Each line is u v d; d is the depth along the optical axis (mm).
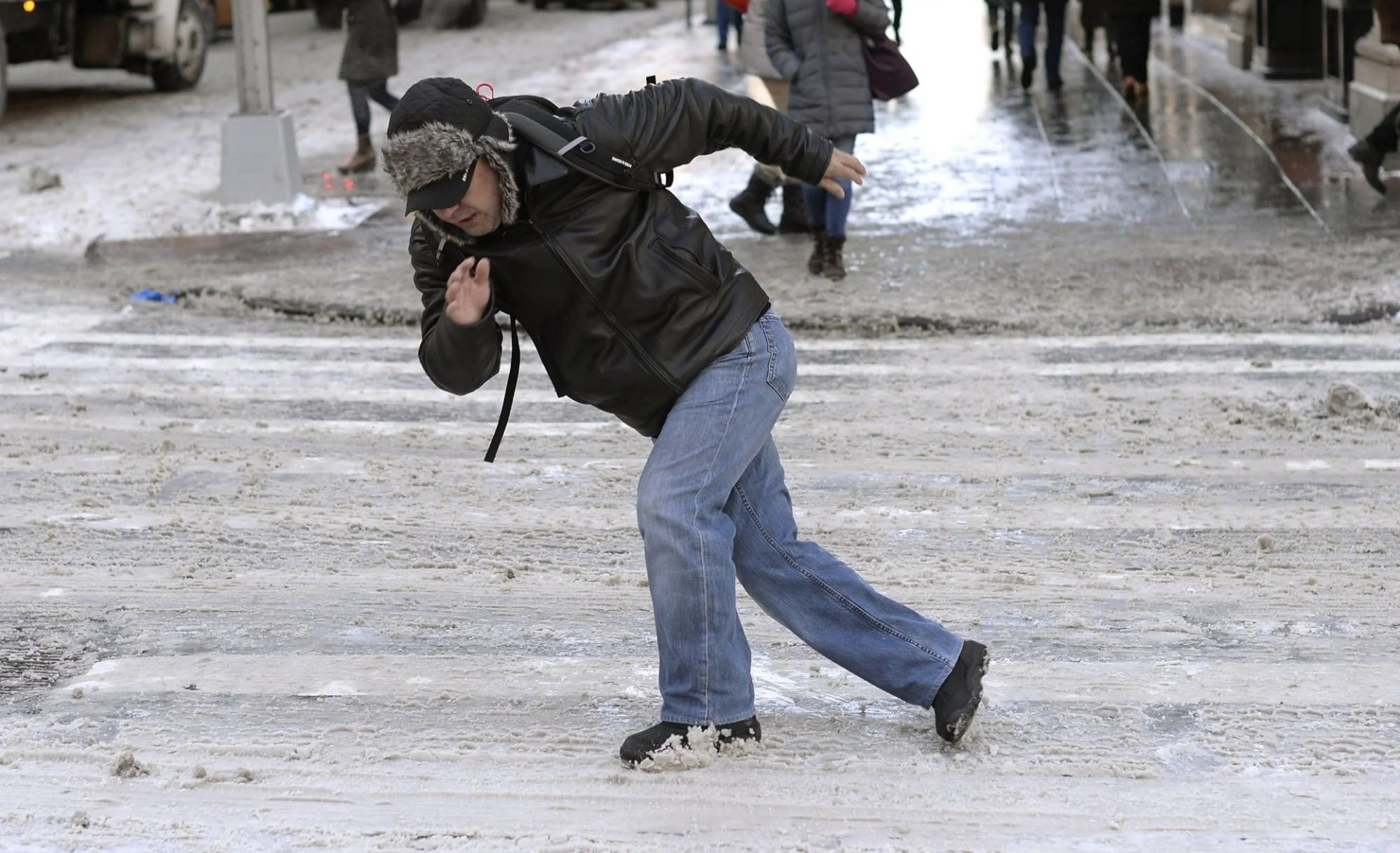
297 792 14688
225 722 16344
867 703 16484
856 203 47719
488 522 23156
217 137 64125
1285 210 44188
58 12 73688
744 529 15055
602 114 13742
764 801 14219
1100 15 76062
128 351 34781
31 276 42281
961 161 53281
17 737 16016
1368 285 35969
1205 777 14648
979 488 24266
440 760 15305
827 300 36438
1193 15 91625
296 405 30109
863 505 23641
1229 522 22391
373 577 20844
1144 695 16594
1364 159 44344
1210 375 30312
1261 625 18547
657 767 14750
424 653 18203
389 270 41250
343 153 60062
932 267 39594
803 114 37906
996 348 33062
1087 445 26297
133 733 16109
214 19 100125
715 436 14031
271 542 22359
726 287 14172
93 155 60094
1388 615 18719
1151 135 56062
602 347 13969
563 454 26719
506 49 94188
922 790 14422
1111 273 38250
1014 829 13664
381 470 25828
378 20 54000
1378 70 50062
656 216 13945
